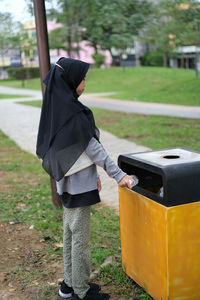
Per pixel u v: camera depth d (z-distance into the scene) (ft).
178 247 7.24
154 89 76.02
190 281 7.48
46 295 8.98
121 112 47.60
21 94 95.09
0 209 14.89
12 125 42.57
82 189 7.52
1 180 19.62
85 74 7.50
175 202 7.07
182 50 134.10
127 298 8.59
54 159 7.39
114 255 10.66
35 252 11.15
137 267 8.55
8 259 10.77
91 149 7.34
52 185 14.55
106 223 13.05
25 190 17.53
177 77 105.70
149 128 33.50
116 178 7.53
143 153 8.72
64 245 8.50
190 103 52.85
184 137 28.32
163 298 7.54
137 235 8.28
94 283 8.80
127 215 8.63
